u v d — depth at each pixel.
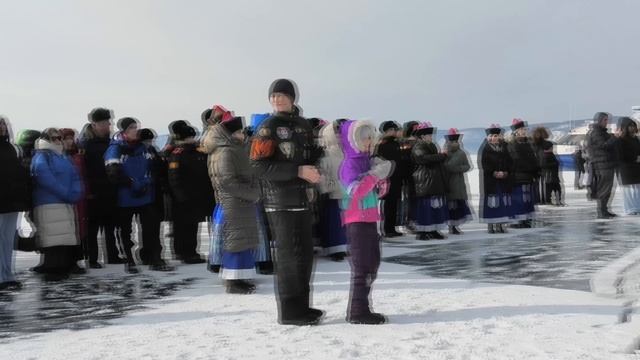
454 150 11.75
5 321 5.47
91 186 8.55
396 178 11.19
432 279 6.86
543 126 17.58
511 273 7.19
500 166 11.73
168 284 7.21
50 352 4.30
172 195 8.87
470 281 6.68
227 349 4.17
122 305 6.07
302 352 4.02
